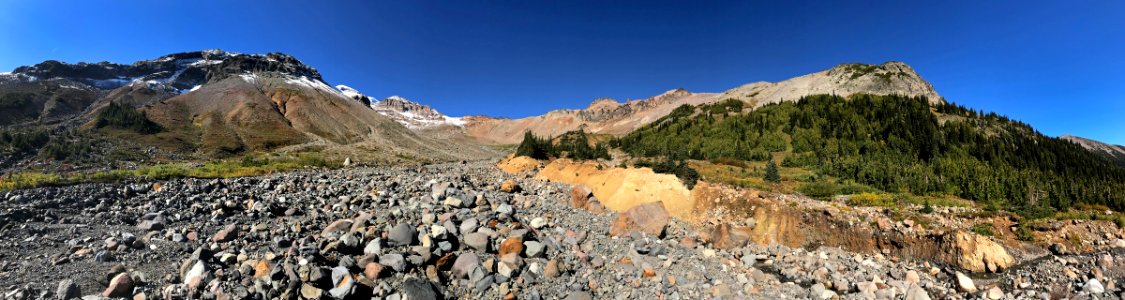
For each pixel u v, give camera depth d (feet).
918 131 272.72
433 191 83.71
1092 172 207.92
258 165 165.78
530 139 254.47
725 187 90.94
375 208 70.18
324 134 546.26
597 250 59.93
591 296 44.55
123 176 87.97
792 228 73.67
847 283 53.36
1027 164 219.61
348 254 45.06
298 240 48.39
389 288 38.60
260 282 35.55
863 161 217.15
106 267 36.91
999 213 82.69
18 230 44.24
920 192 138.00
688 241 67.21
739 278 52.70
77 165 246.88
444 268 45.55
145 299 31.99
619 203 97.35
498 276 44.75
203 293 33.17
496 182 117.08
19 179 74.33
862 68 603.26
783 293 49.83
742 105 528.22
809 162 236.63
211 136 414.21
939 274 57.06
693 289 48.21
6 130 323.57
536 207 83.71
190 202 62.90
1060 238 65.46
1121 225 66.80
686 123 428.97
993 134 292.61
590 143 496.64
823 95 433.89
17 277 33.42
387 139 595.06
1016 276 54.80
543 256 52.90
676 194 91.56
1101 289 48.49
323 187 85.56
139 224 50.67
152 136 371.97
